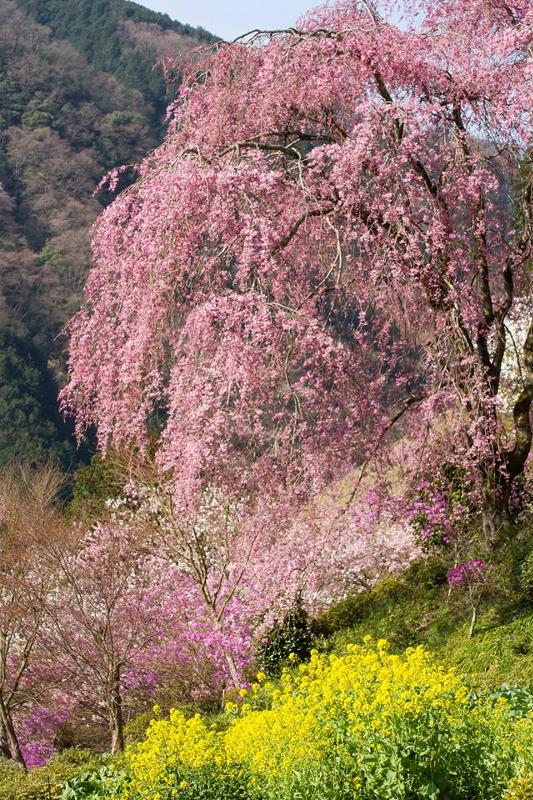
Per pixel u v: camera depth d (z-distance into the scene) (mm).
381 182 11375
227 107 12836
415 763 5551
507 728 5918
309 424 10984
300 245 12578
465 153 12445
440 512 12656
